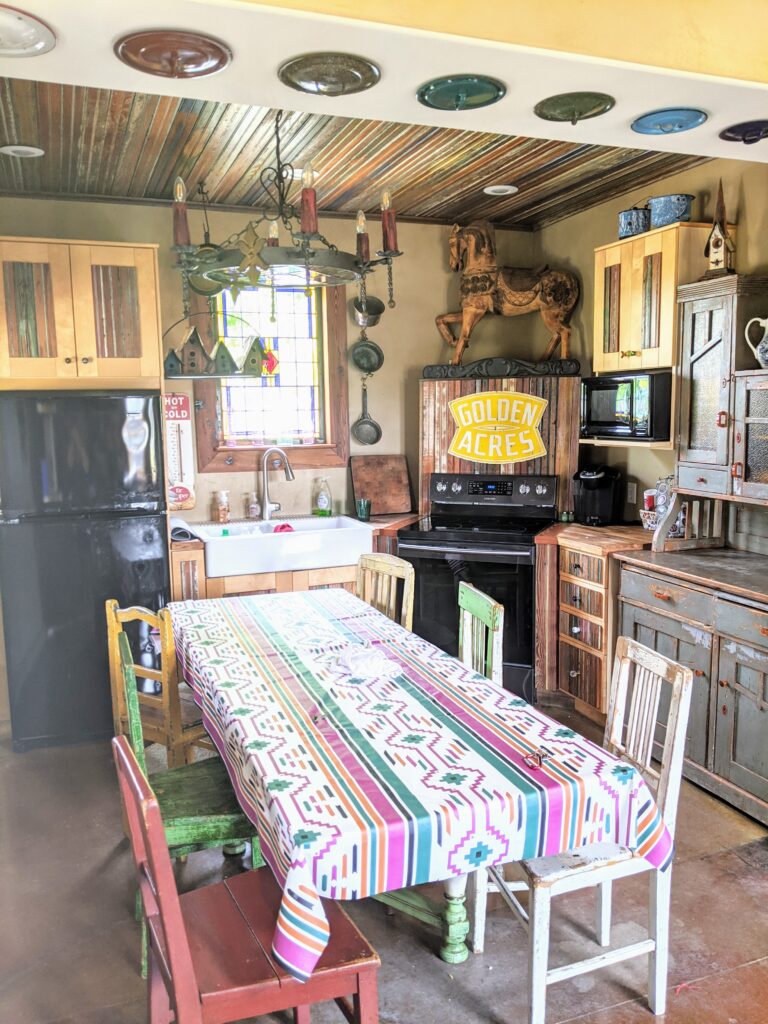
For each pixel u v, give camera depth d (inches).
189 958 59.5
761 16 81.1
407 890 93.7
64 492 146.3
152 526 151.7
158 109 115.0
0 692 162.4
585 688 154.7
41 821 122.3
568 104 84.7
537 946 75.4
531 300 179.9
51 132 124.5
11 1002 85.4
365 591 138.5
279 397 186.5
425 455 187.8
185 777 94.9
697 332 132.8
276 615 125.5
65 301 145.6
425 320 194.1
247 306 181.2
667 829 76.0
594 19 74.4
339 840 62.1
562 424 176.2
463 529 171.2
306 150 136.1
